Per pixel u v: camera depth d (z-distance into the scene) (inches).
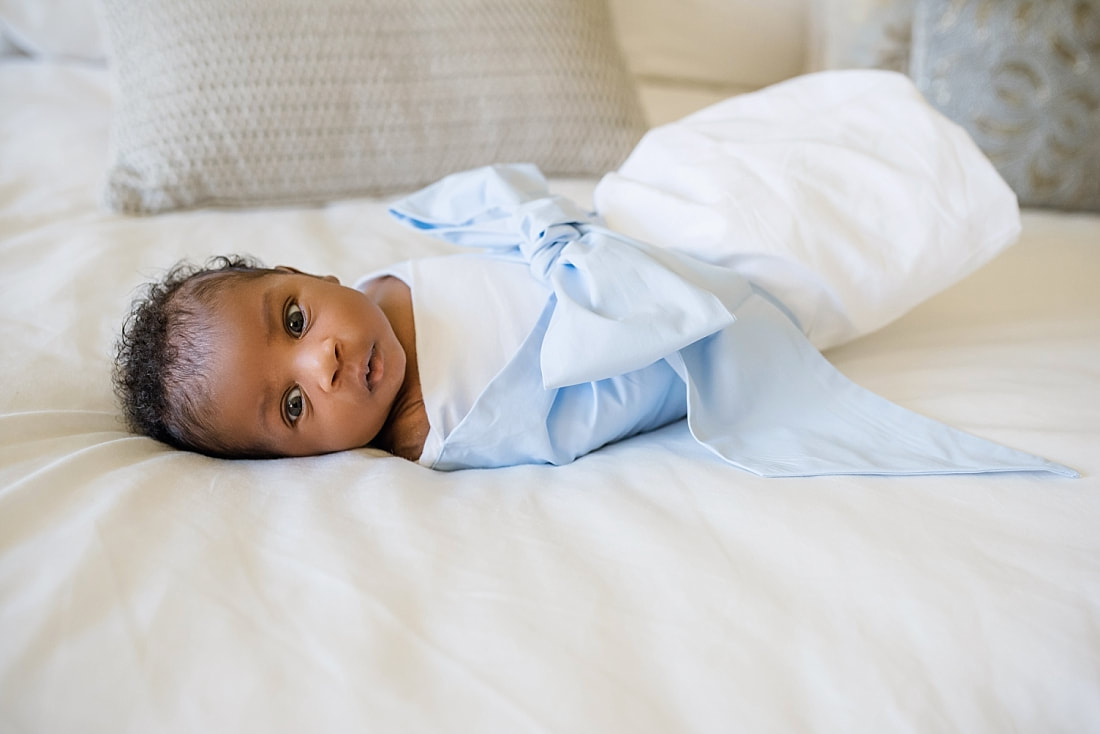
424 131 57.0
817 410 33.8
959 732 20.1
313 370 32.3
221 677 20.5
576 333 30.7
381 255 48.1
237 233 50.8
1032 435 29.9
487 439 32.4
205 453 34.0
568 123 59.1
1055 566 23.9
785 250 36.2
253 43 54.4
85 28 73.1
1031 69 56.9
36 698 20.3
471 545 24.8
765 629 22.0
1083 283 45.0
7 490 25.9
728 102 44.7
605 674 20.8
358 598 22.3
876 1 67.3
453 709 19.9
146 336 34.2
